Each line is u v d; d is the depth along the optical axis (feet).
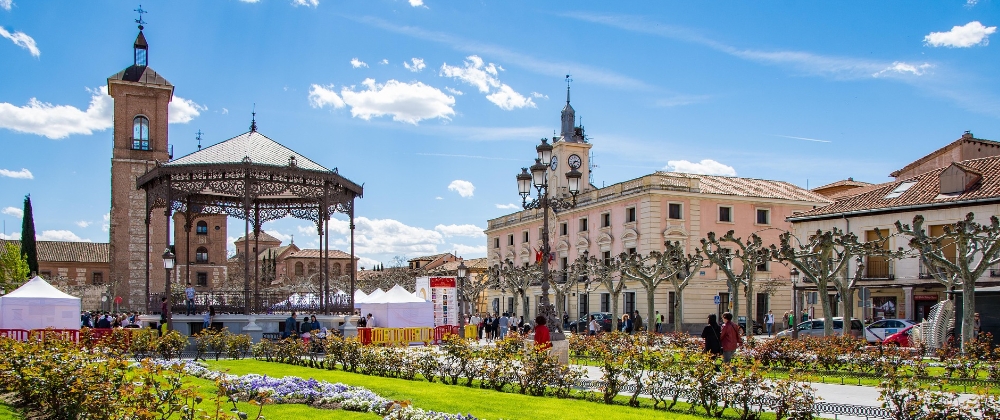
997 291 79.61
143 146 221.66
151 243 220.43
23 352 40.60
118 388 33.81
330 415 39.52
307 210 110.11
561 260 210.18
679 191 172.65
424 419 36.42
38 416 37.63
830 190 209.67
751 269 108.88
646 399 46.55
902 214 130.21
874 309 134.92
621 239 181.98
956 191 123.54
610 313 164.25
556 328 69.26
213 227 268.82
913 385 37.24
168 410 31.89
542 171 72.18
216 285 249.34
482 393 48.26
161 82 223.51
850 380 59.88
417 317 110.93
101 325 100.48
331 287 249.14
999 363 58.03
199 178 93.45
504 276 184.96
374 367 62.69
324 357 74.23
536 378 48.44
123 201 216.95
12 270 216.74
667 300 169.17
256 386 47.26
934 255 79.97
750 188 185.78
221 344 79.30
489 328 139.33
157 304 99.09
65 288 240.32
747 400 39.75
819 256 94.79
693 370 41.73
